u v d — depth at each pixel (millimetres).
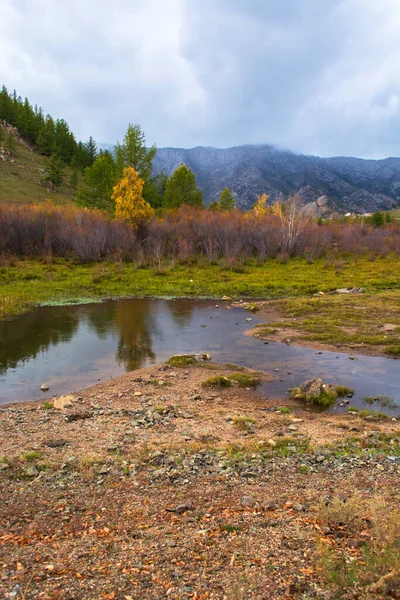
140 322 20031
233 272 34312
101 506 5645
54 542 4727
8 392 11523
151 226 45094
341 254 43500
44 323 19531
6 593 3760
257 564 4215
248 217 49562
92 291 27219
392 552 4141
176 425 9133
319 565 4109
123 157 57312
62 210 47656
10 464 6953
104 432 8648
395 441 8328
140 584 3914
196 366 13852
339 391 11594
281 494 6031
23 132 116125
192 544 4645
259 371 13422
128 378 12688
